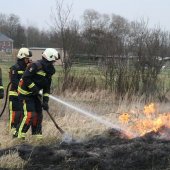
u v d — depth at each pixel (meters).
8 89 9.48
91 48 17.33
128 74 15.14
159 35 15.48
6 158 6.58
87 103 13.99
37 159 6.64
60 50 17.47
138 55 15.26
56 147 7.36
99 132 8.97
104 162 6.34
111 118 10.59
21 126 8.21
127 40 15.94
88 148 7.36
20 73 9.12
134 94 14.53
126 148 6.92
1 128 9.67
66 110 12.27
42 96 8.34
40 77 8.12
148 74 14.93
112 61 15.71
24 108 8.30
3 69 37.81
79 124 9.77
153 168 6.24
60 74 16.67
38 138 8.22
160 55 15.26
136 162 6.40
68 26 17.94
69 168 6.25
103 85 15.66
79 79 15.98
